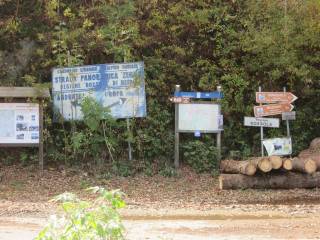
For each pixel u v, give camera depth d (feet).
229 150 65.05
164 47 65.87
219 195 52.70
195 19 65.51
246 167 53.36
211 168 61.57
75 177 58.95
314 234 33.68
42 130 60.59
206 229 35.60
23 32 64.49
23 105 60.18
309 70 63.62
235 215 42.29
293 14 62.44
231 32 65.36
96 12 65.10
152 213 43.21
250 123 62.75
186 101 62.69
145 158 63.46
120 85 62.95
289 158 56.29
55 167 61.41
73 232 16.90
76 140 60.29
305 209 45.01
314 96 67.21
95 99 62.44
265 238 32.42
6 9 65.05
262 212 43.62
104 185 56.85
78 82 62.59
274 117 66.08
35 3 65.26
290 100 63.10
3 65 63.98
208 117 62.95
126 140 62.28
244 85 65.51
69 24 64.44
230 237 32.73
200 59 66.54
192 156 61.93
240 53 66.28
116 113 62.69
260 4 64.23
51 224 17.04
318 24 60.90
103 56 64.80
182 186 57.00
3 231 34.22
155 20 65.57
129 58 63.98
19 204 47.24
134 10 64.69
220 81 66.13
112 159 61.87
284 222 38.32
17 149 62.49
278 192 53.36
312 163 53.62
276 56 63.31
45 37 63.77
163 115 64.49
